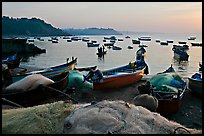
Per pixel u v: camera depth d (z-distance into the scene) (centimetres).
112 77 1617
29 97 1194
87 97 1416
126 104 388
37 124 391
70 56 4866
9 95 1108
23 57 4538
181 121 1102
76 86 1593
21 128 389
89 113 363
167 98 1212
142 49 2834
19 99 1154
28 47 5141
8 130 389
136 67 2119
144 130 342
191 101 1417
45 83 1259
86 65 3581
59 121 394
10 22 17188
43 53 5381
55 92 1303
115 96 1466
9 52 4634
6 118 427
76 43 10112
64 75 1548
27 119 409
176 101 1175
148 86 1304
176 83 1547
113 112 365
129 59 4419
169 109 1172
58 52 5722
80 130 336
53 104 446
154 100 504
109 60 4238
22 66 2981
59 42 10881
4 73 1417
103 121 346
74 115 369
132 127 341
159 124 357
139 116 366
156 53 5603
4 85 1288
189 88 1605
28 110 450
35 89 1210
